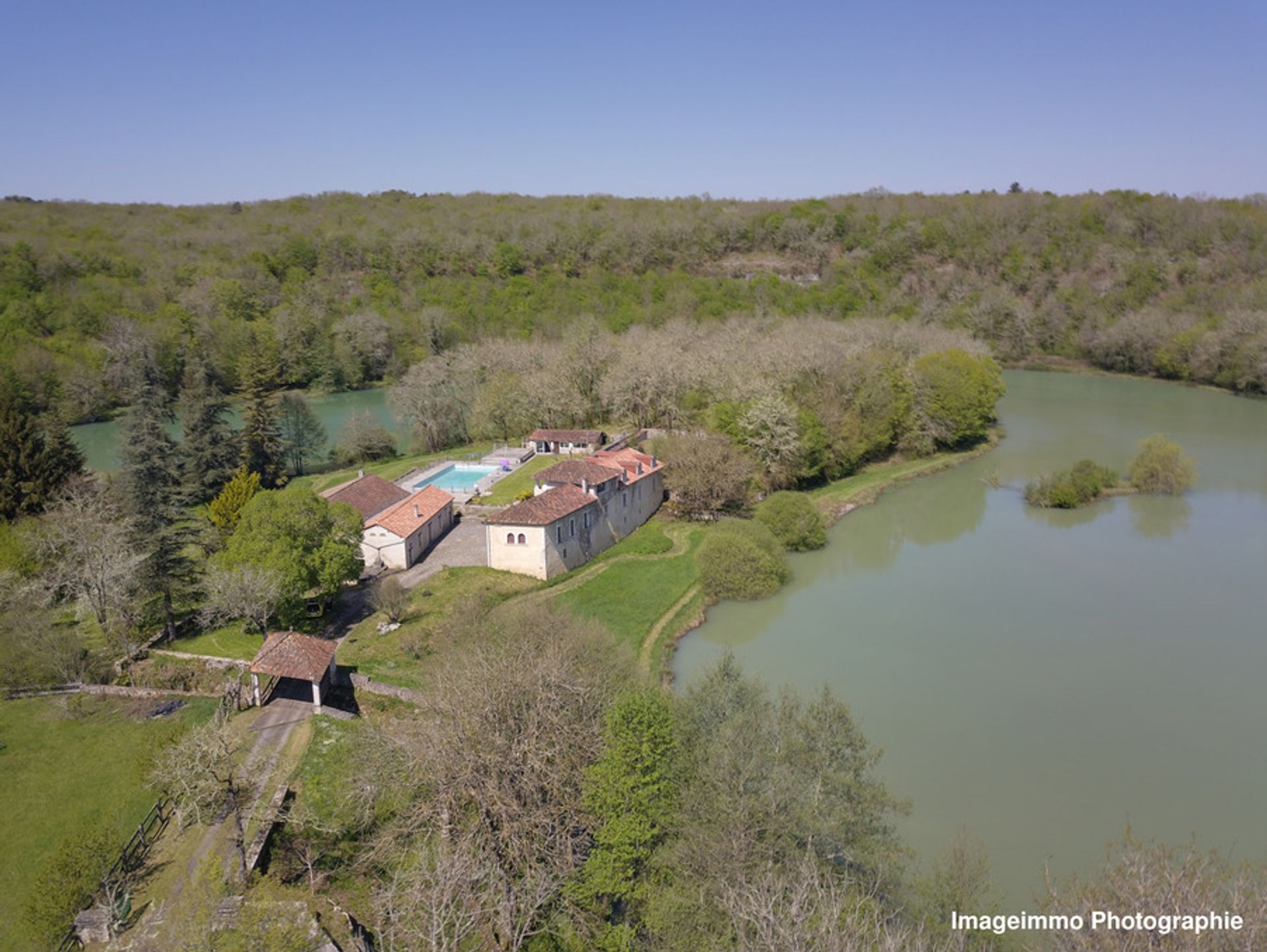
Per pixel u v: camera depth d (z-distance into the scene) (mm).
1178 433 136125
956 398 124812
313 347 184500
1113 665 63250
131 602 64438
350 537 76062
